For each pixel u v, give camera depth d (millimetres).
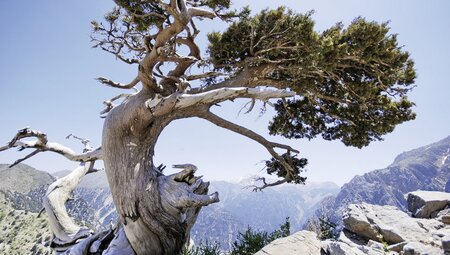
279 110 17922
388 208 9258
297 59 12641
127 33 12008
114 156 10438
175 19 9562
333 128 17000
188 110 12047
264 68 14336
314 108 16906
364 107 14000
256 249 10758
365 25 12625
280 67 13781
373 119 14727
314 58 11344
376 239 7840
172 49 11305
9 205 185750
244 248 11016
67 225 13711
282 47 13156
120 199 10008
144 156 10688
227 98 10812
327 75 13844
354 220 8523
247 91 10008
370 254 6082
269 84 15031
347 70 14305
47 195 14180
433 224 7793
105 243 11609
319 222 13086
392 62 13164
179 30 9867
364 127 14969
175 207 9836
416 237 7141
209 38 15242
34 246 125250
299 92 14039
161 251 10031
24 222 151875
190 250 11031
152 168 10844
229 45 14703
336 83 14281
